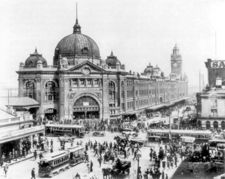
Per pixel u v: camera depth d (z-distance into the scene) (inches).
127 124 3262.8
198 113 3161.9
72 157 1841.8
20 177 1628.9
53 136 2824.8
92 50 3846.0
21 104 3265.3
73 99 3518.7
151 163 1872.5
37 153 2142.0
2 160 1884.8
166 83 6190.9
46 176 1626.5
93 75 3599.9
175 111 4849.9
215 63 3506.4
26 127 2493.8
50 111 3550.7
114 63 4008.4
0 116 2303.2
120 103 3846.0
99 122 3353.8
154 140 2470.5
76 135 2736.2
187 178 1515.7
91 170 1713.8
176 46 7691.9
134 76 4490.7
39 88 3484.3
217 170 1617.9
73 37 3841.0
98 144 2391.7
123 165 1578.5
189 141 2235.5
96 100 3622.0
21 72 3526.1
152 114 4269.2
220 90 3152.1
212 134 2439.7
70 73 3496.6
